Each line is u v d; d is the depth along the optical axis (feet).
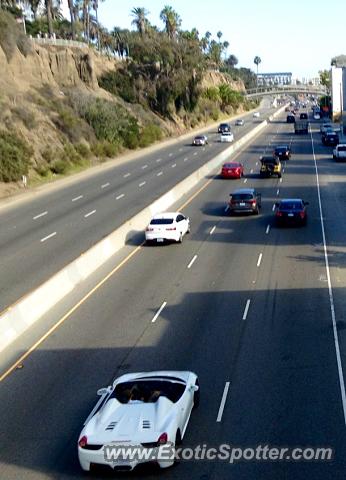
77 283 85.51
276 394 49.11
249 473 38.01
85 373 55.72
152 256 100.22
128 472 38.75
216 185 179.11
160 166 230.68
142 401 41.70
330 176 188.03
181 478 37.88
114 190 176.35
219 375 53.42
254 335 62.85
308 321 66.13
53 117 252.42
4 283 88.17
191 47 419.54
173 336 63.82
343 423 43.83
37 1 415.85
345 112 407.44
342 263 89.97
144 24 572.92
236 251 100.78
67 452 42.24
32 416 47.91
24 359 59.93
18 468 40.52
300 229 116.67
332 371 53.16
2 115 215.10
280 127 431.84
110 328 67.26
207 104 536.01
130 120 307.99
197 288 80.69
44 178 202.18
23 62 276.62
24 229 128.16
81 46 362.12
